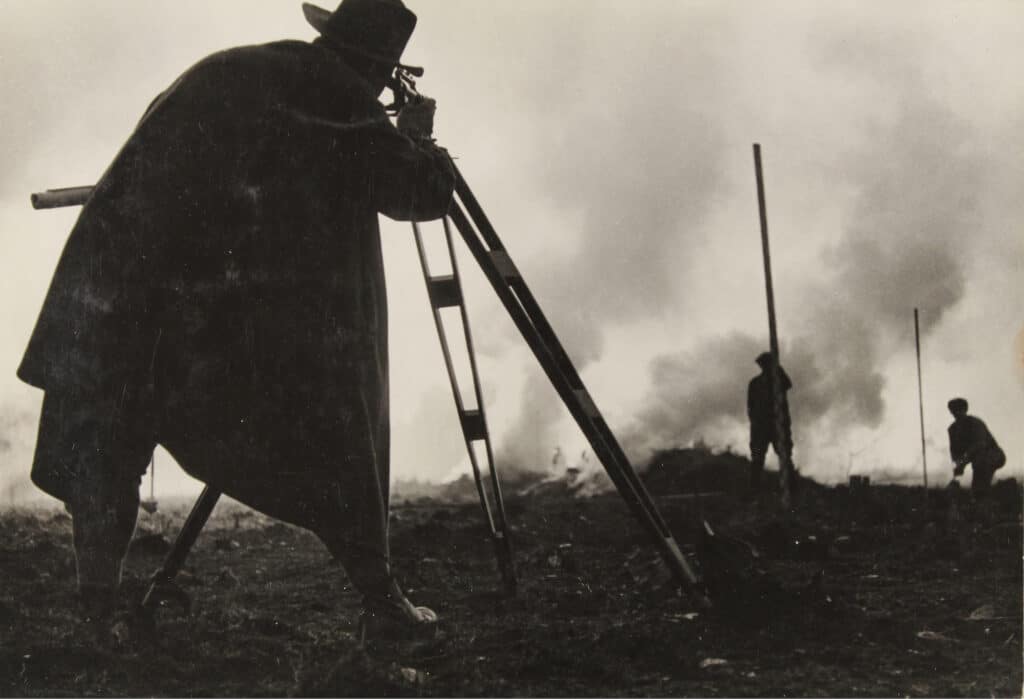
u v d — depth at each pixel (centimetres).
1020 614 584
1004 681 455
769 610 590
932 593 668
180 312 518
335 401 526
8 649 503
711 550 643
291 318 522
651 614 618
